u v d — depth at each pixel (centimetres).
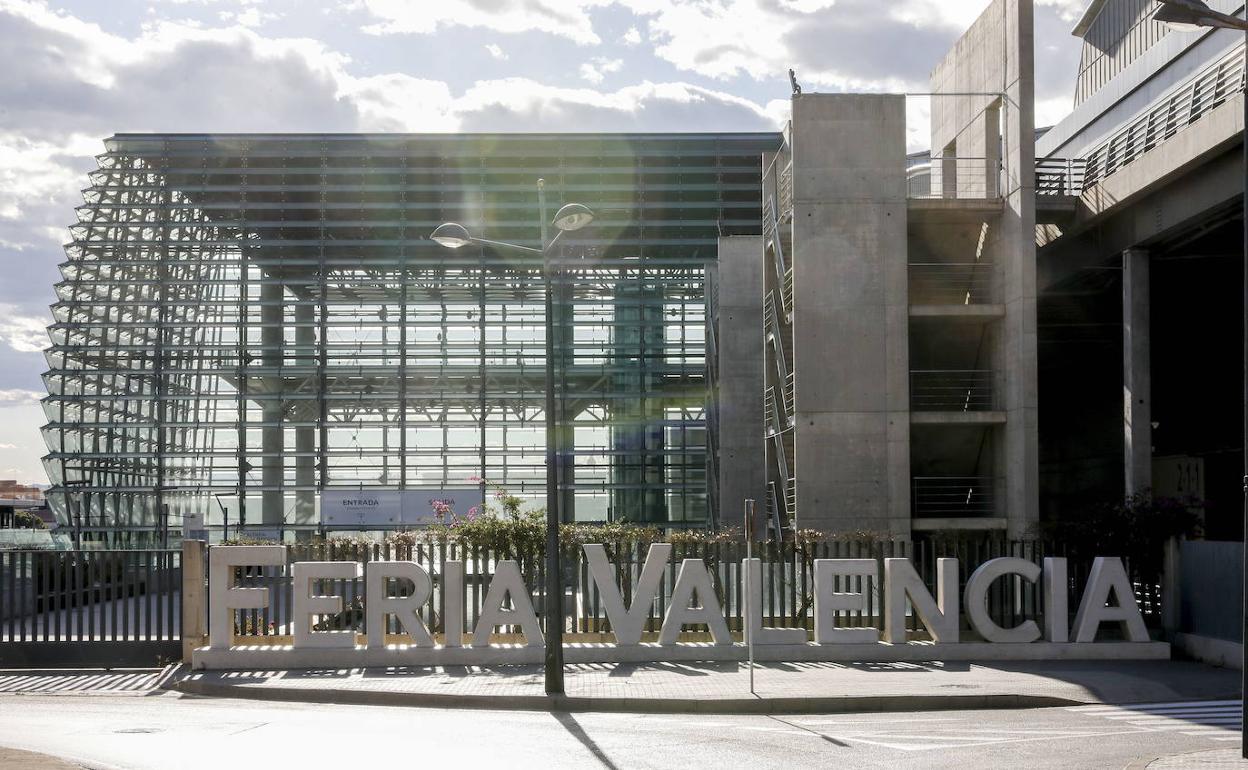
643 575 2362
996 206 3866
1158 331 4959
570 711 1853
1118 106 4553
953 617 2391
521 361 6969
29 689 2177
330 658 2309
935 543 2609
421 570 2339
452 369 6912
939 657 2375
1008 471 3800
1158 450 5094
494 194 7362
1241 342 4666
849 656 2361
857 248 3850
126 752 1398
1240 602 2338
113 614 2467
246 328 7006
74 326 7019
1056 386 5772
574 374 6956
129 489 6794
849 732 1597
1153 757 1362
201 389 6938
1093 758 1380
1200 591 2500
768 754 1406
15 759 1262
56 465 6888
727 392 5519
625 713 1823
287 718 1741
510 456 6812
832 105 3891
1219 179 3234
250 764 1316
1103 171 4197
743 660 2347
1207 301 4684
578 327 7081
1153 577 2684
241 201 7281
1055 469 5803
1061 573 2419
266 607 2342
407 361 6950
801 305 3844
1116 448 5316
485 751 1420
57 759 1267
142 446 6919
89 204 7306
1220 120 3073
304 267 7194
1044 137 5450
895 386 3822
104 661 2445
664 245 7238
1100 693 1975
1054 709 1861
